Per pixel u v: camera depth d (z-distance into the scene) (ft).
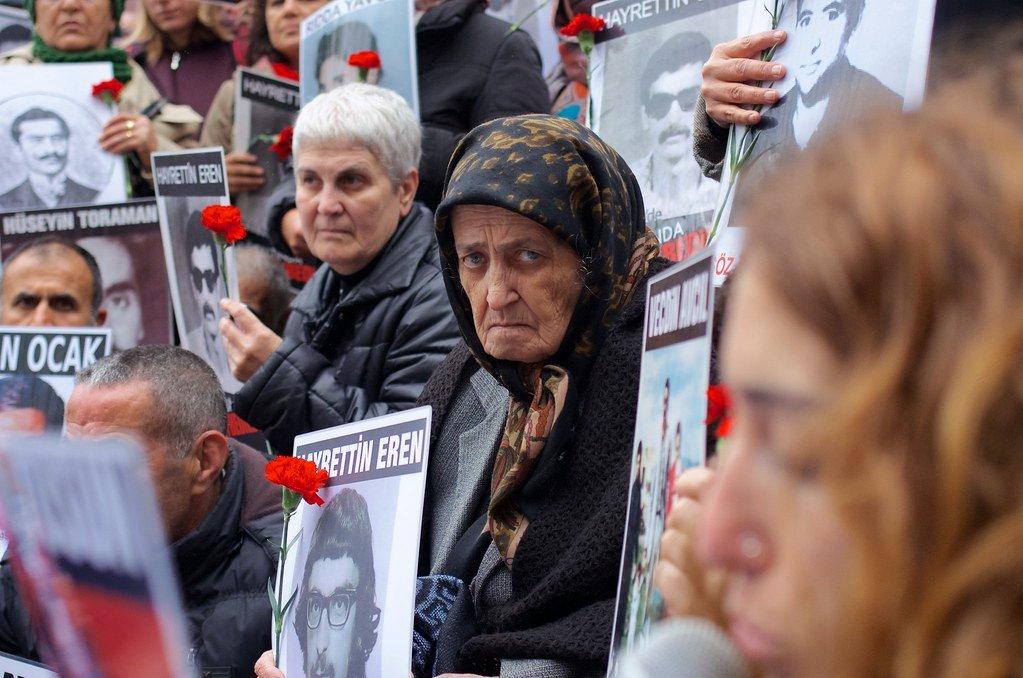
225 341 15.48
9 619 12.92
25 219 18.39
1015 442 2.81
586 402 10.18
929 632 2.93
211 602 12.16
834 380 3.07
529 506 10.14
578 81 19.02
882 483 2.93
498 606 10.23
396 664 9.28
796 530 3.16
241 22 22.21
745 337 3.24
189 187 16.96
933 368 2.88
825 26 9.94
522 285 10.28
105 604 5.05
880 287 2.99
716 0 13.50
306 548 10.34
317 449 10.54
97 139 19.71
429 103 18.42
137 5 22.21
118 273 18.13
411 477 9.66
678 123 13.58
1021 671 2.88
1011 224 2.86
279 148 19.03
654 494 6.89
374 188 15.26
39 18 21.07
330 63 18.24
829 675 3.13
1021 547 2.80
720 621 4.29
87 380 12.44
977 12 9.14
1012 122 3.07
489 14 19.93
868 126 3.28
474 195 10.21
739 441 3.38
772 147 10.02
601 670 8.75
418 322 14.93
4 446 5.18
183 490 12.26
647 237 10.80
